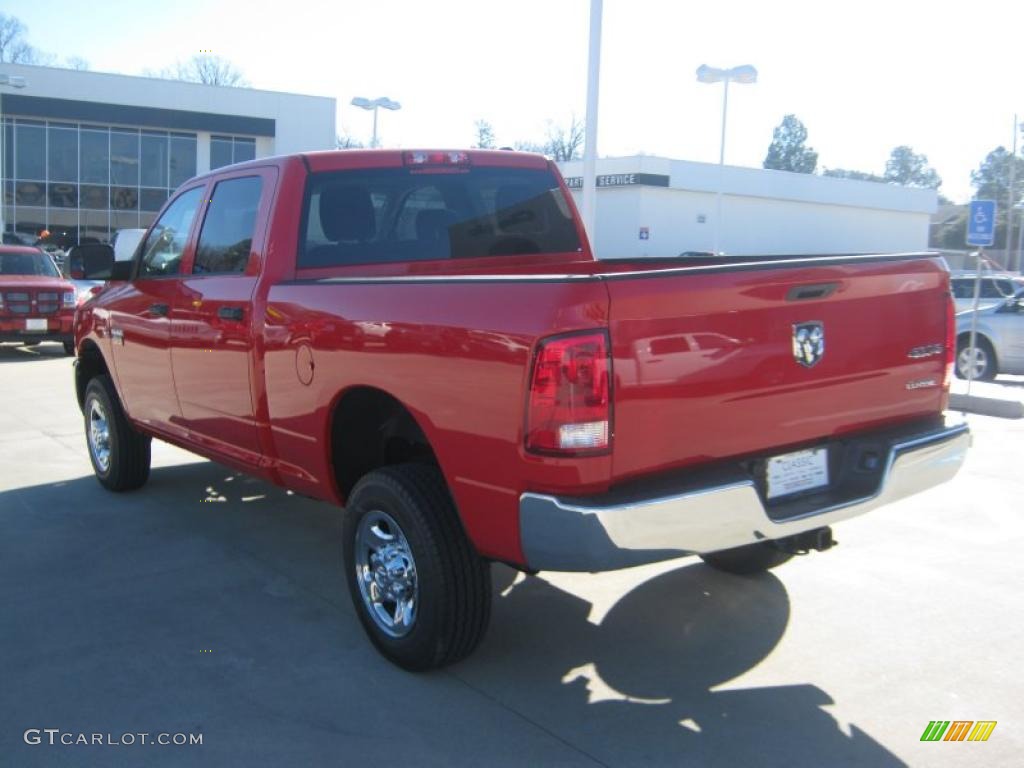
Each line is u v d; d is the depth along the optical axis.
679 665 4.24
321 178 5.00
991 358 14.83
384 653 4.23
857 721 3.75
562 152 64.06
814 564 5.58
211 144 41.78
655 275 3.36
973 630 4.62
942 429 4.25
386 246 5.20
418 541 3.89
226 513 6.58
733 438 3.62
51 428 9.59
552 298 3.30
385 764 3.45
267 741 3.60
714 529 3.49
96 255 6.29
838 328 3.88
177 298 5.59
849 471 4.06
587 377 3.25
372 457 4.59
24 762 3.46
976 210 12.94
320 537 6.07
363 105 29.38
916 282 4.18
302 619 4.77
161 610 4.88
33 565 5.54
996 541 6.05
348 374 4.17
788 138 102.81
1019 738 3.63
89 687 4.04
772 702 3.90
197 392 5.49
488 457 3.53
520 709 3.85
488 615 4.00
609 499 3.31
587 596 5.05
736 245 48.88
